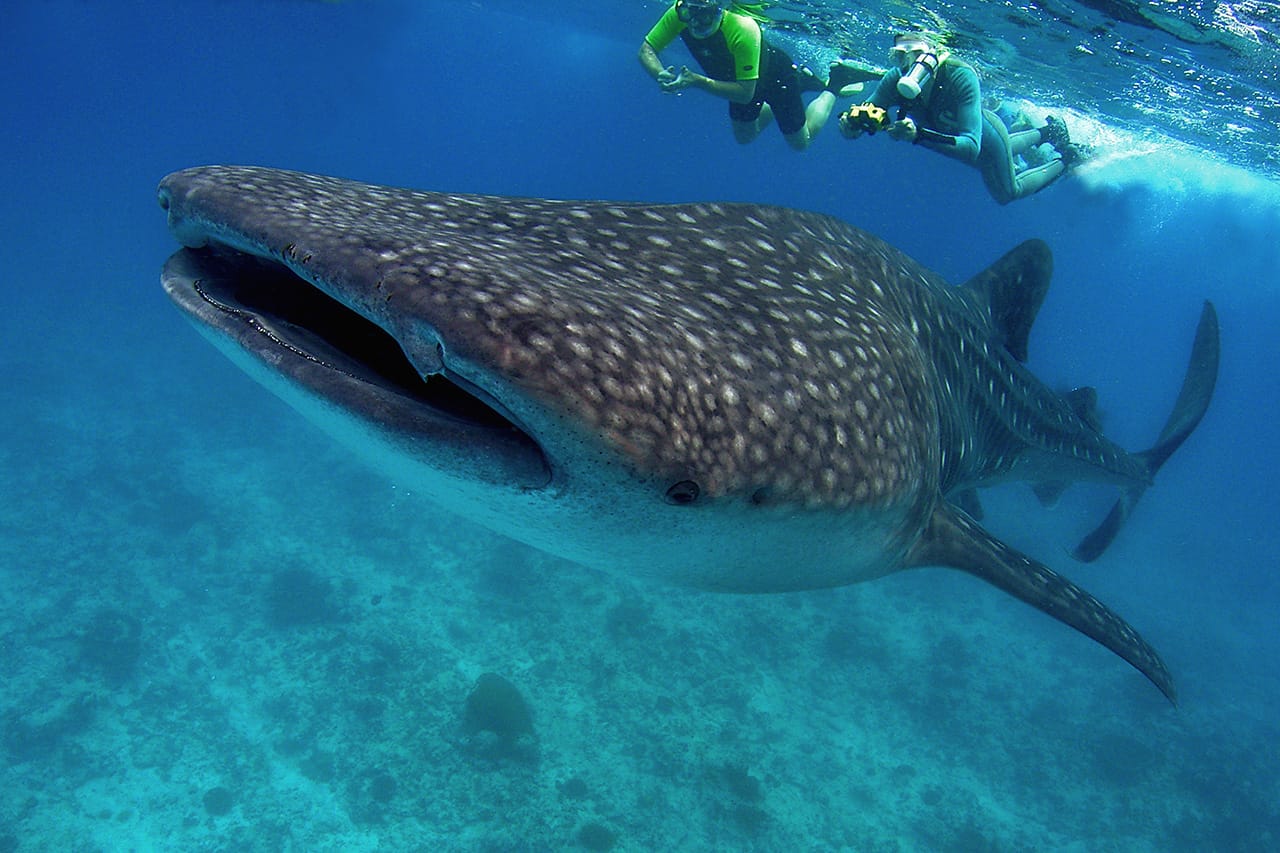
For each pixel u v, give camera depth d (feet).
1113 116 64.69
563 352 4.61
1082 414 21.99
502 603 40.09
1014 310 16.35
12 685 34.01
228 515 48.16
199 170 6.08
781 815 31.55
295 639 37.65
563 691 35.01
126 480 51.78
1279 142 59.11
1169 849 36.35
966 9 48.57
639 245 7.70
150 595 40.55
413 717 33.04
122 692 34.35
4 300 94.12
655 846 28.96
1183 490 142.00
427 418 4.77
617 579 42.11
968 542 11.02
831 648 42.22
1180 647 56.90
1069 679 46.80
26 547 43.39
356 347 5.54
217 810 29.45
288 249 4.96
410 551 44.60
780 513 6.55
